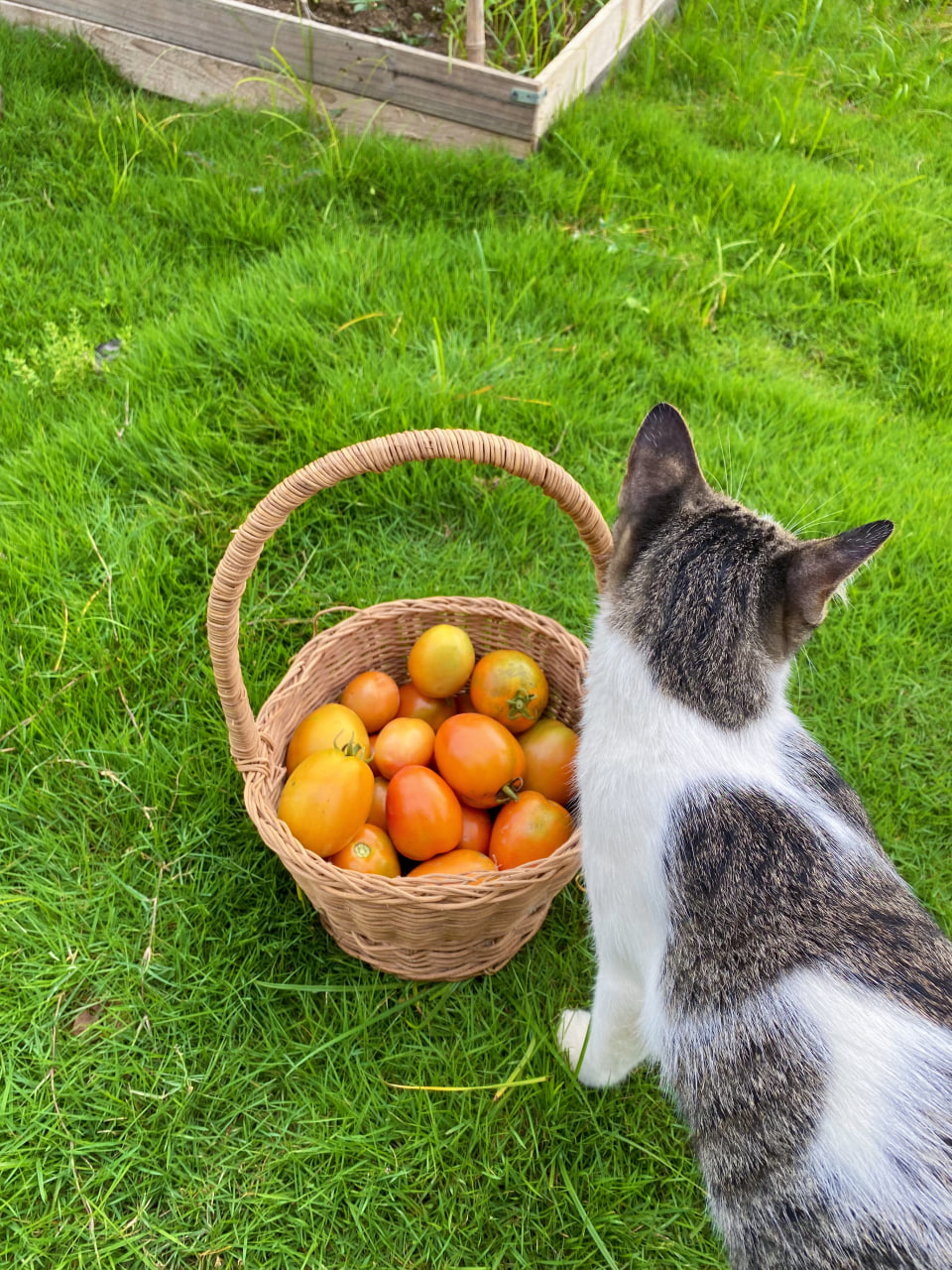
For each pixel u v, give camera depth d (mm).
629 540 509
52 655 685
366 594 755
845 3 1491
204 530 764
